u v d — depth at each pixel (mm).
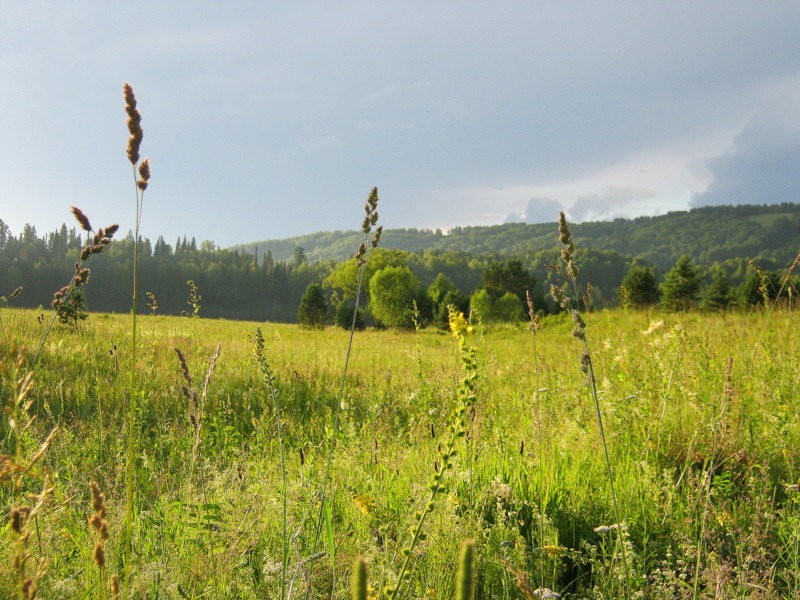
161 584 2314
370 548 2559
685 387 5703
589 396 5594
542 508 3102
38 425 4336
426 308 58469
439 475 1308
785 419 4719
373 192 2148
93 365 7422
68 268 151625
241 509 2979
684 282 41188
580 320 1751
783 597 2623
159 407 5938
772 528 3227
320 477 3100
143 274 152625
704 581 2783
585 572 3076
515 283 66188
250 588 2391
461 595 719
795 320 8312
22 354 1238
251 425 5793
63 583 2105
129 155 1496
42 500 1140
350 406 6125
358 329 43062
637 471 4051
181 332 11547
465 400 1301
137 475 3930
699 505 3396
